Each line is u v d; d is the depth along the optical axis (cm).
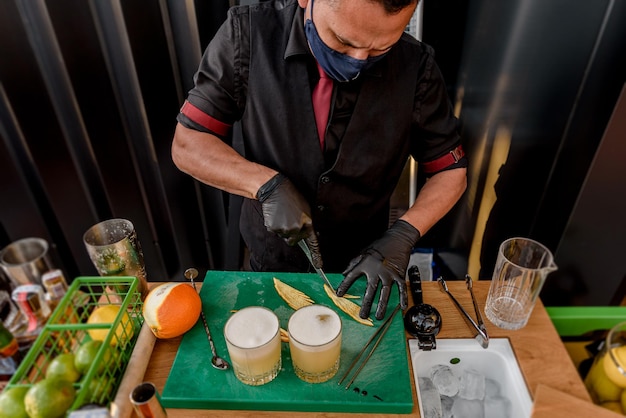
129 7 148
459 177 121
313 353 78
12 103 159
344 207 123
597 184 152
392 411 80
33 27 149
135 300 97
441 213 117
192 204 193
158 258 206
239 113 119
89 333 87
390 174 125
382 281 100
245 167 108
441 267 213
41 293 95
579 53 140
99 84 162
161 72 162
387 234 110
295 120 110
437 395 88
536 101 153
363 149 112
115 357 82
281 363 87
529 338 93
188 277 105
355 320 96
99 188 186
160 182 185
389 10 74
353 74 95
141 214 193
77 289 92
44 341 81
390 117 110
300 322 83
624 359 76
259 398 80
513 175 169
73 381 75
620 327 82
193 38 157
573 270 174
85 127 168
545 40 142
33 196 185
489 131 167
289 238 102
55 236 198
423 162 126
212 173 109
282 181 105
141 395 69
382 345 90
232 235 188
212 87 111
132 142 177
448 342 94
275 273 109
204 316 97
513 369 88
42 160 173
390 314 98
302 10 105
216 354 89
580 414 75
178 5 151
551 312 101
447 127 117
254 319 83
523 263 105
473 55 159
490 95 161
